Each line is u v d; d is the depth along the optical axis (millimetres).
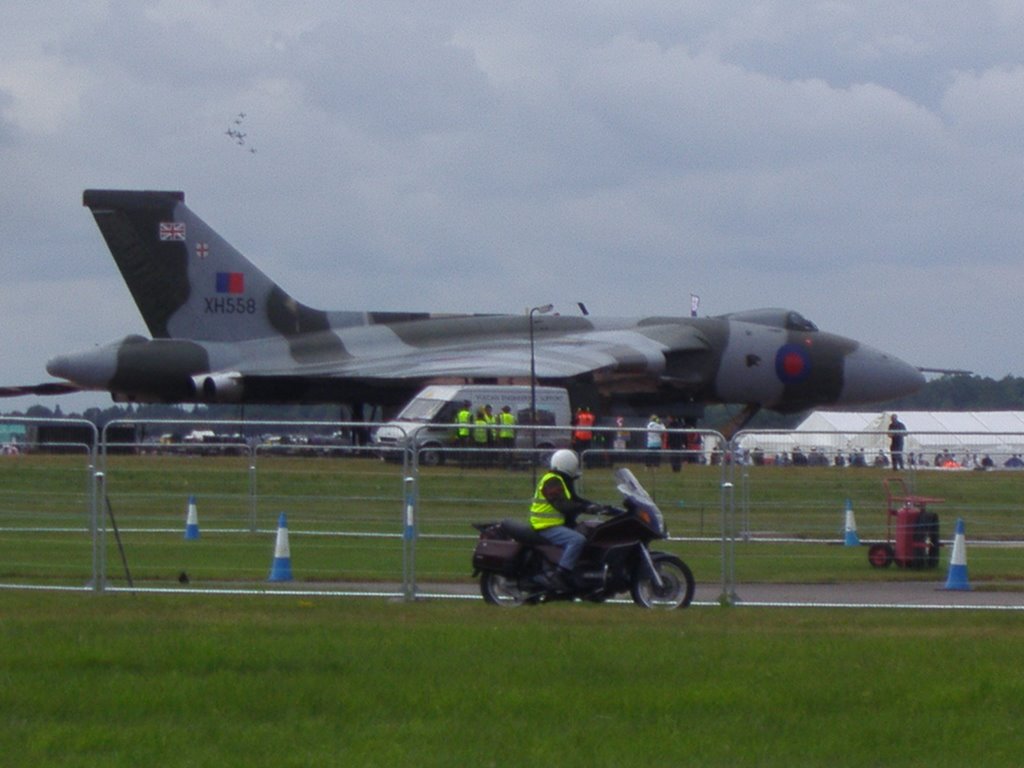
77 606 42594
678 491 58000
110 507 57625
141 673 30453
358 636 35500
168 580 51906
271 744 24781
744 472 59875
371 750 24406
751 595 50500
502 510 55188
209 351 153750
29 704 27391
